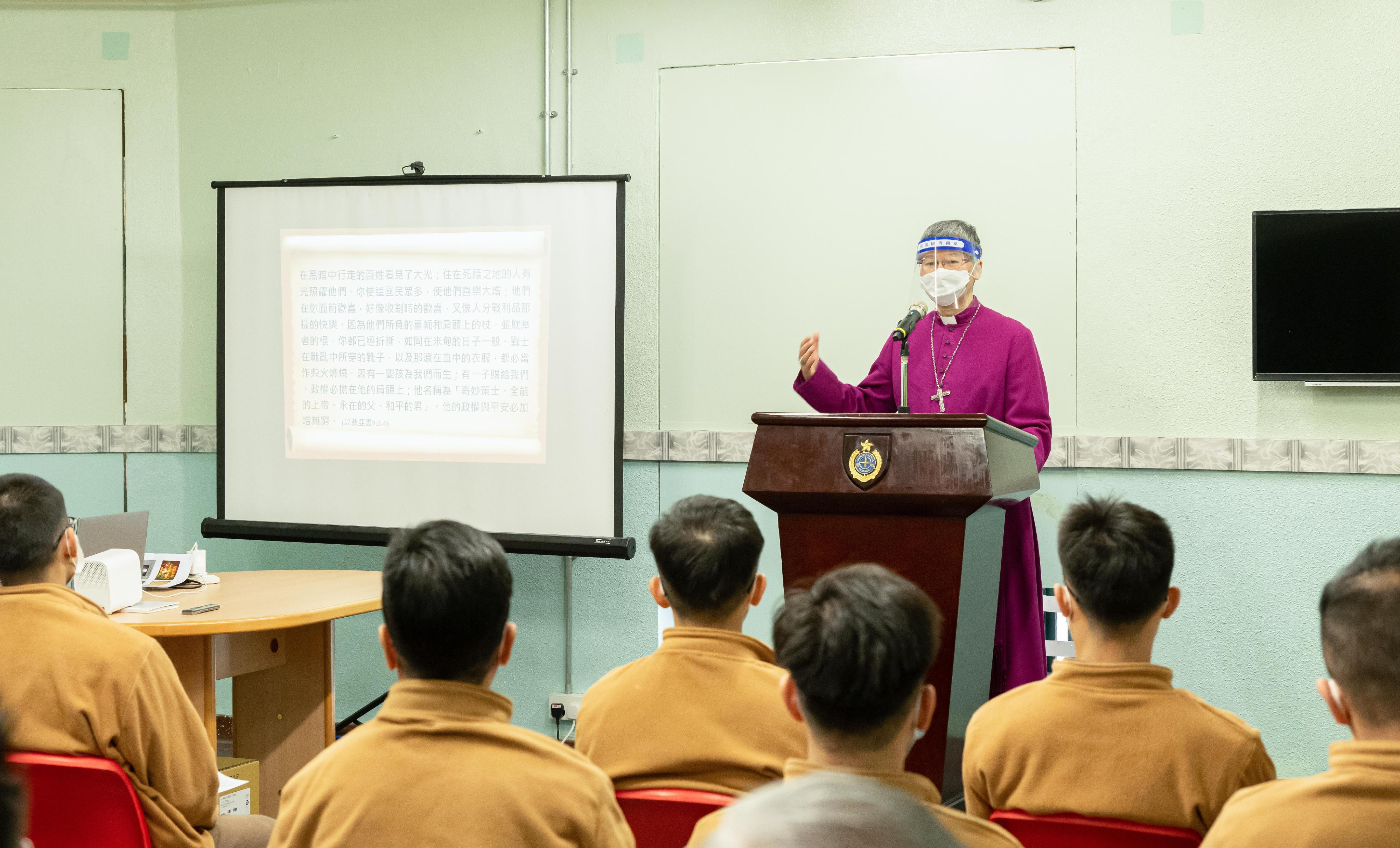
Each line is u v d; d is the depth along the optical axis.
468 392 3.67
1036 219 3.39
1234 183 3.27
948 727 1.60
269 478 3.79
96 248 3.98
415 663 1.19
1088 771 1.29
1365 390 3.19
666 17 3.67
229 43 3.96
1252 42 3.26
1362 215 3.13
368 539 3.68
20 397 3.96
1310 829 1.00
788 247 3.58
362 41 3.88
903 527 1.63
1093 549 1.39
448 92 3.83
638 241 3.69
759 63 3.59
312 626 2.93
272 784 2.97
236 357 3.81
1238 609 3.28
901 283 3.49
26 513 1.65
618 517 3.55
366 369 3.73
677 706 1.36
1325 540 3.22
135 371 3.99
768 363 3.59
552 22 3.75
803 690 1.00
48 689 1.59
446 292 3.68
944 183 3.46
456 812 1.09
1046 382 3.38
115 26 3.98
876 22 3.51
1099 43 3.35
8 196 3.96
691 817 1.25
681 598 1.48
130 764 1.63
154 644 1.67
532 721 3.79
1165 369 3.31
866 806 0.43
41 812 1.55
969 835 0.95
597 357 3.57
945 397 2.62
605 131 3.71
